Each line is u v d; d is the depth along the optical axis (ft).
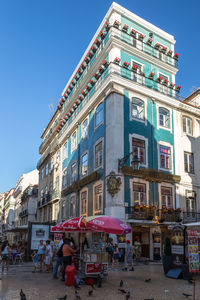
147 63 77.25
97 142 71.56
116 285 32.14
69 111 96.78
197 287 31.19
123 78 68.85
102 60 76.89
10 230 98.07
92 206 69.26
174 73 82.48
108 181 61.67
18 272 43.98
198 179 76.69
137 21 78.84
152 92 73.51
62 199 96.68
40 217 128.16
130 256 46.52
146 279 35.27
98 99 74.28
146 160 67.77
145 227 63.21
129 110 68.28
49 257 44.19
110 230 34.04
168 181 69.67
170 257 39.45
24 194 163.73
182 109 79.20
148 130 70.49
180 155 75.05
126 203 60.59
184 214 69.97
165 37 84.17
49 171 118.32
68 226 36.76
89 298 25.81
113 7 74.84
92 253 35.68
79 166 83.51
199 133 81.56
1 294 26.94
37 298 25.40
